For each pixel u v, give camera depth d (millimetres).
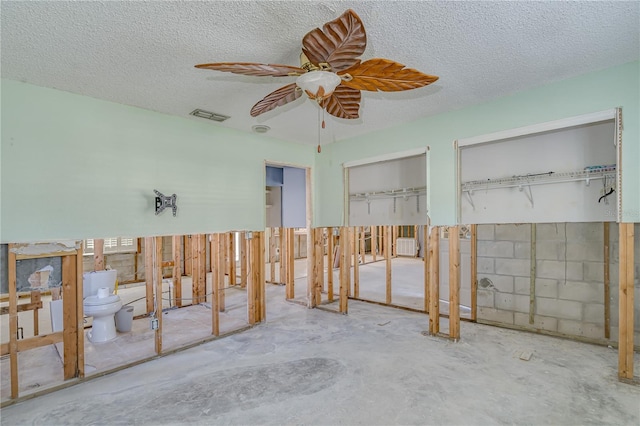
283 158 4512
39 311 4719
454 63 2396
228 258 7090
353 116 2621
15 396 2369
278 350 3238
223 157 3840
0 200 2461
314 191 4945
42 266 2562
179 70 2430
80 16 1752
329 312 4586
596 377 2594
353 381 2570
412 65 2416
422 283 6629
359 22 1404
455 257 3389
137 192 3158
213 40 2029
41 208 2633
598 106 2580
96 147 2926
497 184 3701
